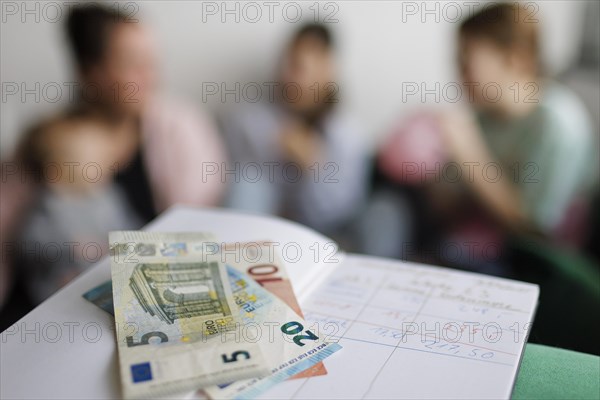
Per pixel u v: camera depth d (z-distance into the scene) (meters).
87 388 0.40
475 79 1.04
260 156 1.08
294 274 0.54
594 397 0.44
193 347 0.43
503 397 0.40
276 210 1.10
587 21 0.99
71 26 1.00
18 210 1.04
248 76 1.06
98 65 1.02
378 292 0.53
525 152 1.05
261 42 1.05
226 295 0.50
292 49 1.05
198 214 0.65
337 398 0.40
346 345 0.46
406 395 0.40
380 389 0.41
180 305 0.48
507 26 1.01
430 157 1.08
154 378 0.40
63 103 1.03
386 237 1.10
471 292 0.53
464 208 1.08
